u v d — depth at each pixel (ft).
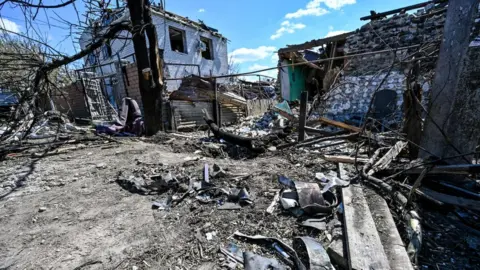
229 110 31.35
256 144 14.05
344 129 15.60
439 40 9.48
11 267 4.63
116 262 4.70
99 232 5.80
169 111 23.75
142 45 17.35
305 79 38.01
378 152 9.91
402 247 4.47
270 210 6.33
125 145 15.74
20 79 18.29
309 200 6.24
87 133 20.47
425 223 5.69
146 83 17.99
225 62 48.01
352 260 4.10
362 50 23.24
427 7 20.65
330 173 8.87
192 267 4.50
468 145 7.13
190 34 39.29
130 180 8.75
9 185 8.89
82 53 16.53
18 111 17.70
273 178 8.50
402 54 20.31
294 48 29.50
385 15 23.25
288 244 5.04
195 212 6.59
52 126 22.38
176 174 9.18
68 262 4.74
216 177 8.65
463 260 4.60
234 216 6.24
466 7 6.59
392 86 20.40
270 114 28.02
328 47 30.71
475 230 5.47
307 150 12.84
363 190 6.96
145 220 6.33
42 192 8.34
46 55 15.24
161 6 18.40
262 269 4.27
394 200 6.37
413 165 7.44
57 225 6.19
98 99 31.65
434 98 7.64
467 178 7.46
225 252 4.88
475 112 6.89
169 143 16.21
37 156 13.09
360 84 22.49
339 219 5.71
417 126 8.94
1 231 5.96
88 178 9.60
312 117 24.12
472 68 6.76
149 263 4.65
